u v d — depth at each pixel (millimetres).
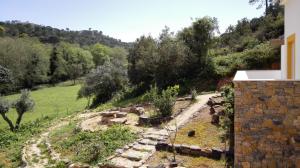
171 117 15148
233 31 33531
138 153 11320
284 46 9648
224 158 9492
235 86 6086
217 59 24266
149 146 11953
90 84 28656
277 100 5863
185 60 24094
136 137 13508
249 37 28797
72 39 96375
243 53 23875
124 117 17500
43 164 12648
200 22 24469
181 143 11117
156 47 25469
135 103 22203
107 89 28438
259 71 9742
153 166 9688
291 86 5793
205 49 24672
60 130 17734
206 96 19406
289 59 9125
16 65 48906
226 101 11438
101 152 12117
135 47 27250
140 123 15742
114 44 114750
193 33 24859
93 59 72438
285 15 9539
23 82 51875
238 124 6059
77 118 21094
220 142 10586
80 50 67938
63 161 12188
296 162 5684
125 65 30781
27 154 14305
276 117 5859
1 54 47312
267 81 5910
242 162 6020
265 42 25547
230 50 27859
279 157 5816
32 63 53281
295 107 5770
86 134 15023
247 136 6000
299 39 7773
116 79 28547
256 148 5953
